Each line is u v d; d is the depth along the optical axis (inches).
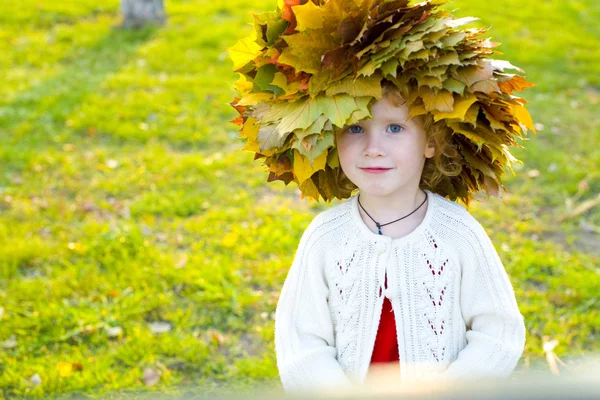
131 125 230.4
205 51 297.9
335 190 78.0
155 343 127.6
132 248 158.1
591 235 172.9
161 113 240.5
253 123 70.6
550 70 293.0
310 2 63.0
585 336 130.4
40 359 123.2
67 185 192.7
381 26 63.6
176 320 134.5
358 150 69.9
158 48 299.4
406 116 68.3
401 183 70.8
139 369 121.9
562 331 131.2
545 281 149.8
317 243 77.9
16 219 172.9
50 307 136.8
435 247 74.4
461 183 79.3
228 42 308.0
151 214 178.7
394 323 75.7
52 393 115.3
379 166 69.4
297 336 78.9
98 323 132.7
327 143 63.6
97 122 230.2
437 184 80.0
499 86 66.5
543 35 330.6
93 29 320.5
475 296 75.8
